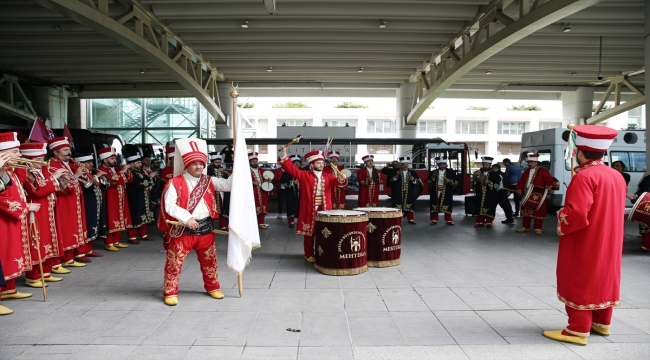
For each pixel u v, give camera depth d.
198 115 28.00
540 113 39.62
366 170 11.74
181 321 4.14
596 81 22.23
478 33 13.52
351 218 5.91
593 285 3.52
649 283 5.62
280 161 6.61
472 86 23.34
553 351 3.50
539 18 10.10
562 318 4.27
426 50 16.56
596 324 3.82
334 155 9.27
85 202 6.79
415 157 17.53
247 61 18.36
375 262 6.46
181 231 4.57
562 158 13.16
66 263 6.32
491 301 4.81
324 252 6.00
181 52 15.70
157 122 27.98
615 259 3.56
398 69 19.91
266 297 4.93
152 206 11.53
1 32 14.23
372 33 15.09
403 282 5.60
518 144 40.34
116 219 7.58
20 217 4.52
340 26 13.85
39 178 5.25
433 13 12.86
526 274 6.07
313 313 4.39
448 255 7.42
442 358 3.38
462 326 4.05
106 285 5.42
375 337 3.78
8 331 3.88
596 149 3.61
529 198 9.62
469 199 13.27
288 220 11.01
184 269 6.27
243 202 4.89
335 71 20.03
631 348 3.56
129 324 4.05
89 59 17.66
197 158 4.59
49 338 3.72
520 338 3.77
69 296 4.94
